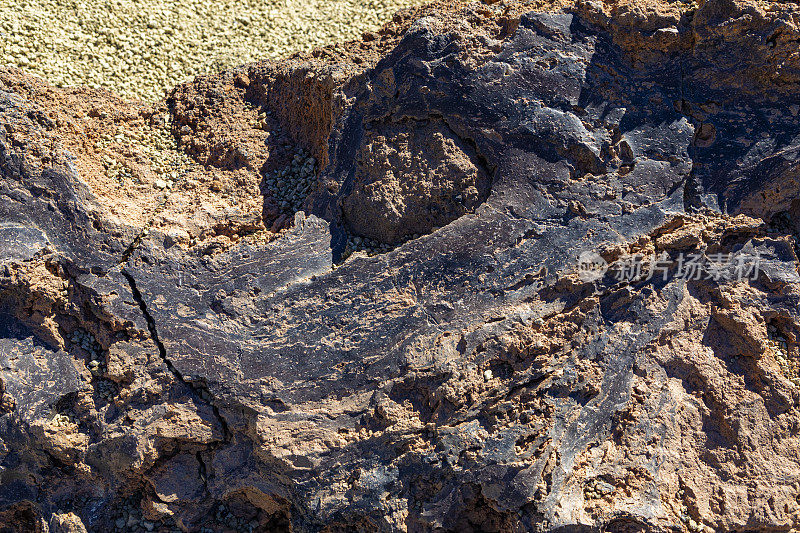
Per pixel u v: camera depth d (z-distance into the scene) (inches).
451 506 209.5
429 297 219.5
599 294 219.9
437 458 206.2
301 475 207.0
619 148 229.3
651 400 215.9
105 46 290.0
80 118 255.3
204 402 213.5
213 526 225.5
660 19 228.7
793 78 226.2
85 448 211.8
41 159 221.6
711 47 228.4
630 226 224.7
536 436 207.3
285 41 311.4
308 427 209.6
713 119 233.5
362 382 212.8
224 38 308.8
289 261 226.7
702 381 220.1
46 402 209.2
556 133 227.3
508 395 211.8
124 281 215.6
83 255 215.8
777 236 233.9
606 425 213.0
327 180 240.1
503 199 225.5
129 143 258.7
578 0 241.6
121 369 209.9
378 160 235.6
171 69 290.2
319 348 214.7
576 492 205.3
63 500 218.4
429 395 211.9
